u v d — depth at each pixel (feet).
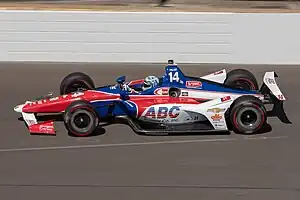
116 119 127.34
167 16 183.52
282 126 122.21
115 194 88.02
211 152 106.63
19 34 186.19
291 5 341.00
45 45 187.01
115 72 173.68
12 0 347.36
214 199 86.07
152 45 186.29
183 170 97.81
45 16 184.55
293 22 183.83
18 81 162.40
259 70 177.78
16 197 86.99
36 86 156.46
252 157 103.81
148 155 105.29
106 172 97.14
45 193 88.48
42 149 108.88
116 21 184.55
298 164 100.32
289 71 176.65
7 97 145.38
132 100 119.85
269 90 126.93
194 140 113.60
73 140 113.91
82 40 186.29
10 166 99.86
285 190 89.25
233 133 117.60
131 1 349.41
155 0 353.10
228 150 107.55
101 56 187.83
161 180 93.45
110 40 186.29
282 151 106.93
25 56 187.83
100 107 120.16
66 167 99.45
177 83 121.49
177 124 119.44
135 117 120.16
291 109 135.03
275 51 186.50
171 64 123.03
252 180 93.25
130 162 101.71
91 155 105.40
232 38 185.37
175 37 185.37
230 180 93.30
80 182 92.73
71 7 210.79
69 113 114.32
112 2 344.69
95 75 169.37
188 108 117.19
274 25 184.34
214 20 183.83
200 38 185.47
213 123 115.34
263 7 328.90
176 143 111.86
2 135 117.08
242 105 114.93
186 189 89.71
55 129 121.39
